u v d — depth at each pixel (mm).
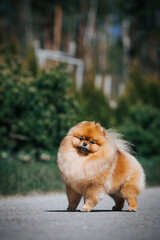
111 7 52000
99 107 23922
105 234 5148
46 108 18188
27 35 48156
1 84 18047
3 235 5055
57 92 18547
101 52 56906
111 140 8055
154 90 29641
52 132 17922
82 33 51188
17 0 49281
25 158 17812
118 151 8359
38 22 50844
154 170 21281
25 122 17812
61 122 17938
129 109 25609
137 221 6438
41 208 9156
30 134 17891
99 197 7809
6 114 17734
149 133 23453
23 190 14266
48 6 46531
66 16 51969
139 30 51062
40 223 6082
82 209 7797
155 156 23891
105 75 49781
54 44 46281
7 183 14273
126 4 49281
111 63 56750
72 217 6832
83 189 7797
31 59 23625
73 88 23875
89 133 7793
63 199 12305
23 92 17969
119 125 26062
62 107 18531
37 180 15219
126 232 5348
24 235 5055
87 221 6281
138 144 23203
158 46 52031
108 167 7836
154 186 19688
